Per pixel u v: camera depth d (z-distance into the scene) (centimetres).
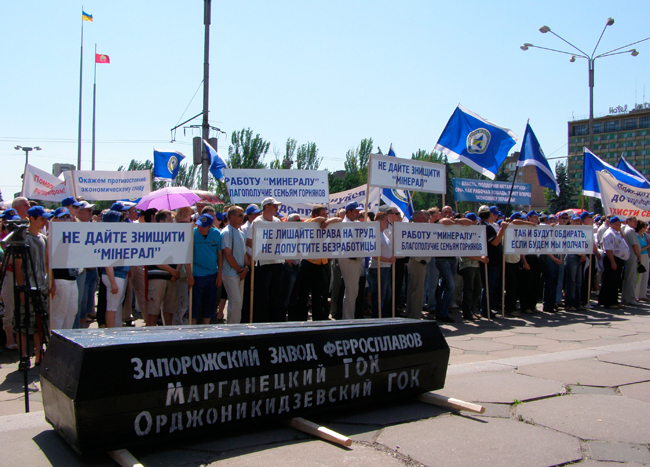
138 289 750
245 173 845
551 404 437
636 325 876
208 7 1507
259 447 340
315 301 777
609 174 1189
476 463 320
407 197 1189
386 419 398
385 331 423
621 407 431
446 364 454
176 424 321
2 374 538
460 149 1013
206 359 336
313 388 378
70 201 773
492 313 991
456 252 867
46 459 318
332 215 1160
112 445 300
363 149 4319
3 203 1070
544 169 1013
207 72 1523
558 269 1042
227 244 673
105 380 298
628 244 1141
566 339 745
